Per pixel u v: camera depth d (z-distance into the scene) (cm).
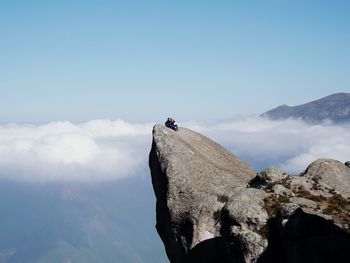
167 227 4706
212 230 4294
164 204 4762
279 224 3325
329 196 3853
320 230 3192
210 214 4359
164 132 5209
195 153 4966
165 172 4769
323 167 4353
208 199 4428
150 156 5259
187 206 4472
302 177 4156
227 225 3562
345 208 3597
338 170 4325
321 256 2997
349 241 3016
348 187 4125
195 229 4338
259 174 4256
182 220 4481
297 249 3102
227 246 3547
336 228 3133
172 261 4803
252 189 3809
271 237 3341
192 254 4306
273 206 3556
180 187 4591
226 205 3656
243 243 3372
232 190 4472
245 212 3497
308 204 3616
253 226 3438
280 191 3803
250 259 3325
